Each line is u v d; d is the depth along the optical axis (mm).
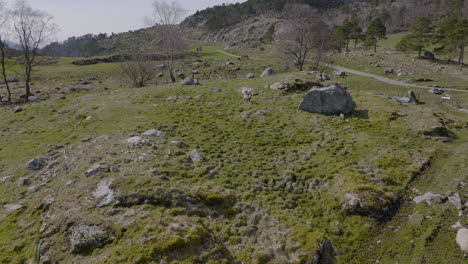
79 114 25219
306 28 63219
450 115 25031
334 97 24875
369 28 93688
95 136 19969
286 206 13203
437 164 16578
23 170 15703
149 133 19859
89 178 13281
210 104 28188
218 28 194625
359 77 64688
